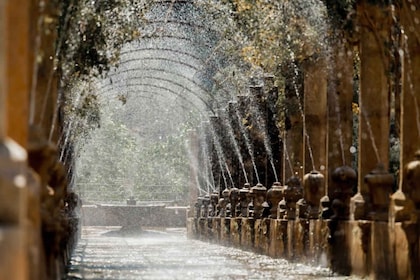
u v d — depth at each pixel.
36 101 22.50
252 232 46.47
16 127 13.71
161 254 44.12
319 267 31.47
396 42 28.86
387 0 27.27
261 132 53.03
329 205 31.47
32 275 11.92
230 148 64.38
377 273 24.84
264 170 53.31
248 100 55.97
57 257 22.73
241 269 31.44
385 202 25.45
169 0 50.34
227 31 49.88
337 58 33.34
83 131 62.59
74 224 48.34
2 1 11.05
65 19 28.00
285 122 42.19
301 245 34.25
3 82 10.95
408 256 22.38
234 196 55.47
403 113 24.38
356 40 31.83
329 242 29.73
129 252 47.03
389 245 23.72
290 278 27.22
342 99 33.28
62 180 23.27
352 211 27.61
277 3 38.19
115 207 97.75
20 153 10.73
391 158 39.09
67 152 45.44
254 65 46.56
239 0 41.41
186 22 52.81
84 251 48.41
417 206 22.84
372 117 28.11
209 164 73.19
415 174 22.58
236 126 60.16
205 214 69.75
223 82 61.75
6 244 9.96
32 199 12.48
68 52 31.50
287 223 37.12
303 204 34.72
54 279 21.19
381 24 28.08
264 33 39.41
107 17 39.28
